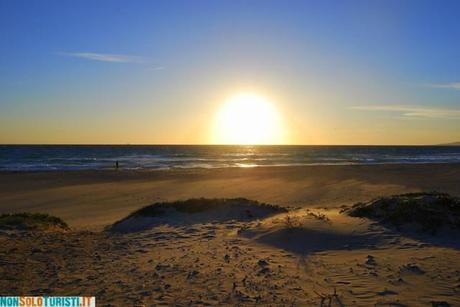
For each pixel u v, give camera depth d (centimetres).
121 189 3052
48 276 801
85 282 752
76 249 1089
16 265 895
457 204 1213
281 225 1166
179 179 3722
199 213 1595
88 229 1575
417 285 680
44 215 1652
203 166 5850
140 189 3052
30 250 1067
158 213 1606
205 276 767
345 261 852
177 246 1109
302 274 765
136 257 980
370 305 588
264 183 3406
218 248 1034
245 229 1239
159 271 821
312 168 5053
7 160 7219
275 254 939
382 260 844
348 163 6862
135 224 1521
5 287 723
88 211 2161
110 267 875
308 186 3206
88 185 3288
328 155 10388
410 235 1060
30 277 794
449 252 900
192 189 3048
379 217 1209
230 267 831
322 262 854
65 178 3784
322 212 1423
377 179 3709
